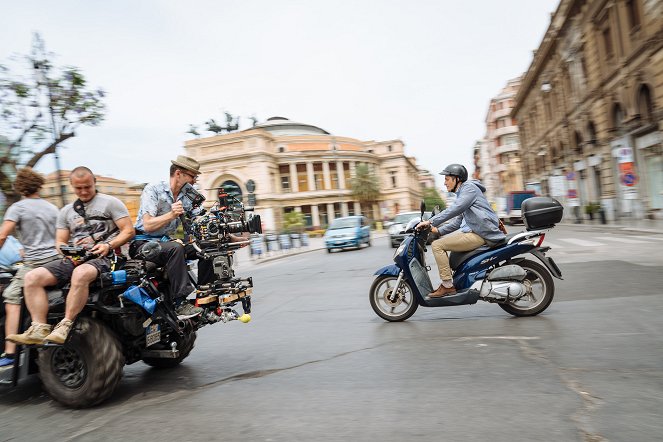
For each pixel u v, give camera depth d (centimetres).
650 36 1761
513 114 5156
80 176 384
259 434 276
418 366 384
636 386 301
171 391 376
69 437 297
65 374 357
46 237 411
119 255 397
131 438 286
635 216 2120
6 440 302
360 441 257
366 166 6881
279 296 900
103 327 352
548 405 283
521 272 525
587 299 590
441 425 268
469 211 541
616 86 2178
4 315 420
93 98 1397
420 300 561
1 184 1310
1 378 389
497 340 441
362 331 534
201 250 407
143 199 409
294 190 6831
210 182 6331
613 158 2331
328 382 362
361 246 2478
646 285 643
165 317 382
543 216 520
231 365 438
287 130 8412
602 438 238
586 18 2461
